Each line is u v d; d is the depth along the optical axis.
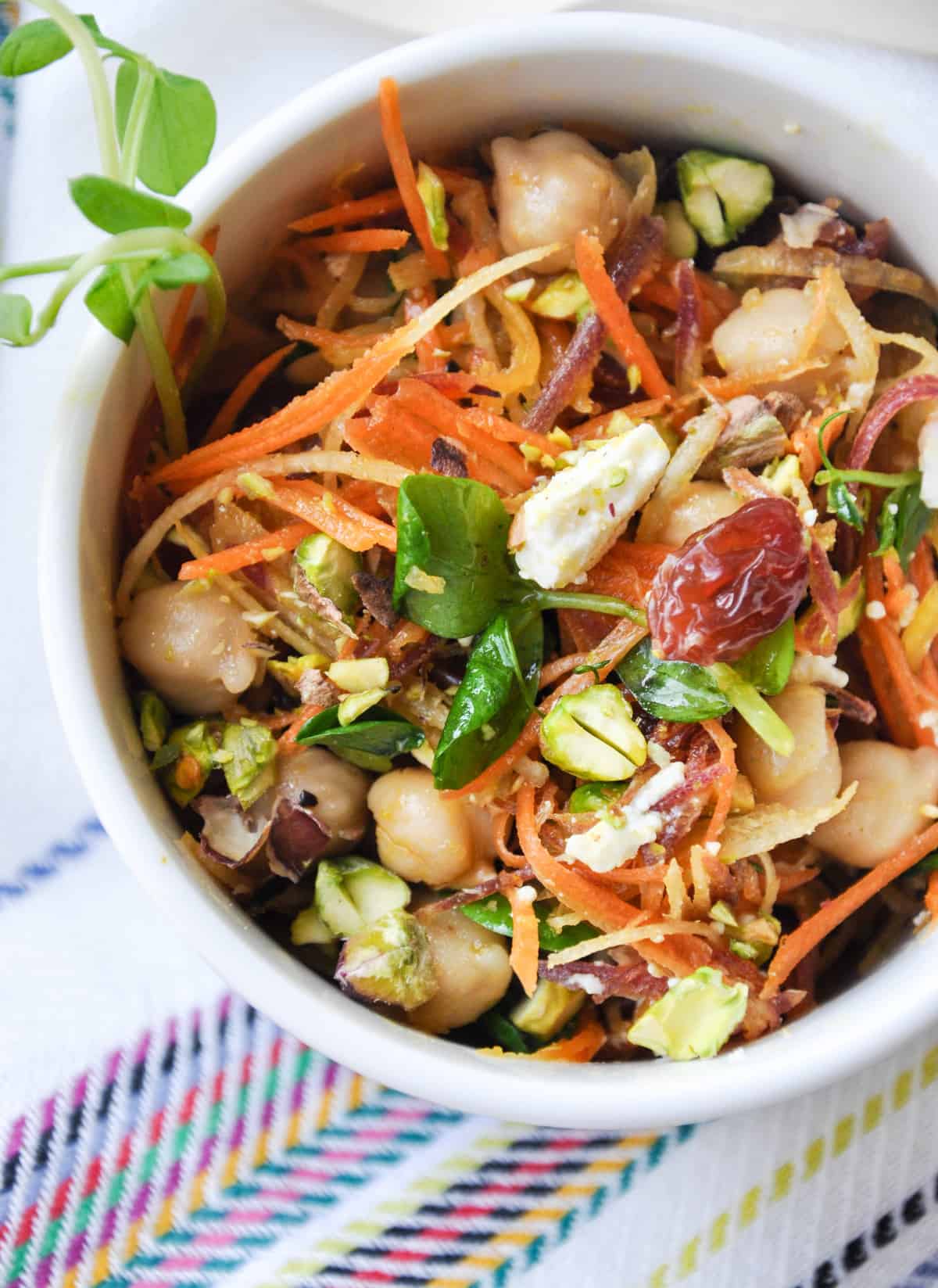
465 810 0.29
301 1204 0.32
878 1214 0.32
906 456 0.30
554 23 0.29
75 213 0.33
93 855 0.32
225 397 0.31
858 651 0.30
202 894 0.28
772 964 0.29
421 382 0.29
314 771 0.29
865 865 0.30
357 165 0.30
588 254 0.30
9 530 0.32
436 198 0.30
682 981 0.29
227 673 0.29
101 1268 0.32
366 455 0.29
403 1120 0.32
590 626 0.29
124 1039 0.32
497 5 0.32
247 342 0.31
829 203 0.30
